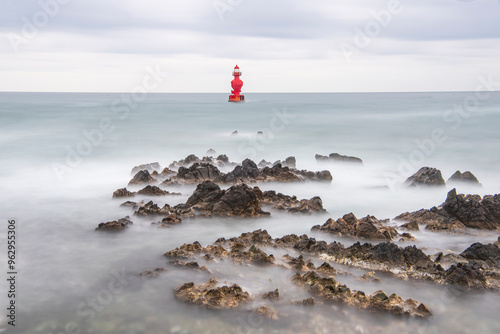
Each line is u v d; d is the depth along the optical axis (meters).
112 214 20.98
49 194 24.89
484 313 12.09
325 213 21.52
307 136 48.84
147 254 15.98
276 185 26.98
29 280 13.89
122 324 11.48
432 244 17.17
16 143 43.31
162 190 24.55
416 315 11.76
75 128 55.19
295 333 11.08
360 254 15.14
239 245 16.11
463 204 19.44
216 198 21.25
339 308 12.10
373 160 36.62
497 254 14.85
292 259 15.03
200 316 11.77
